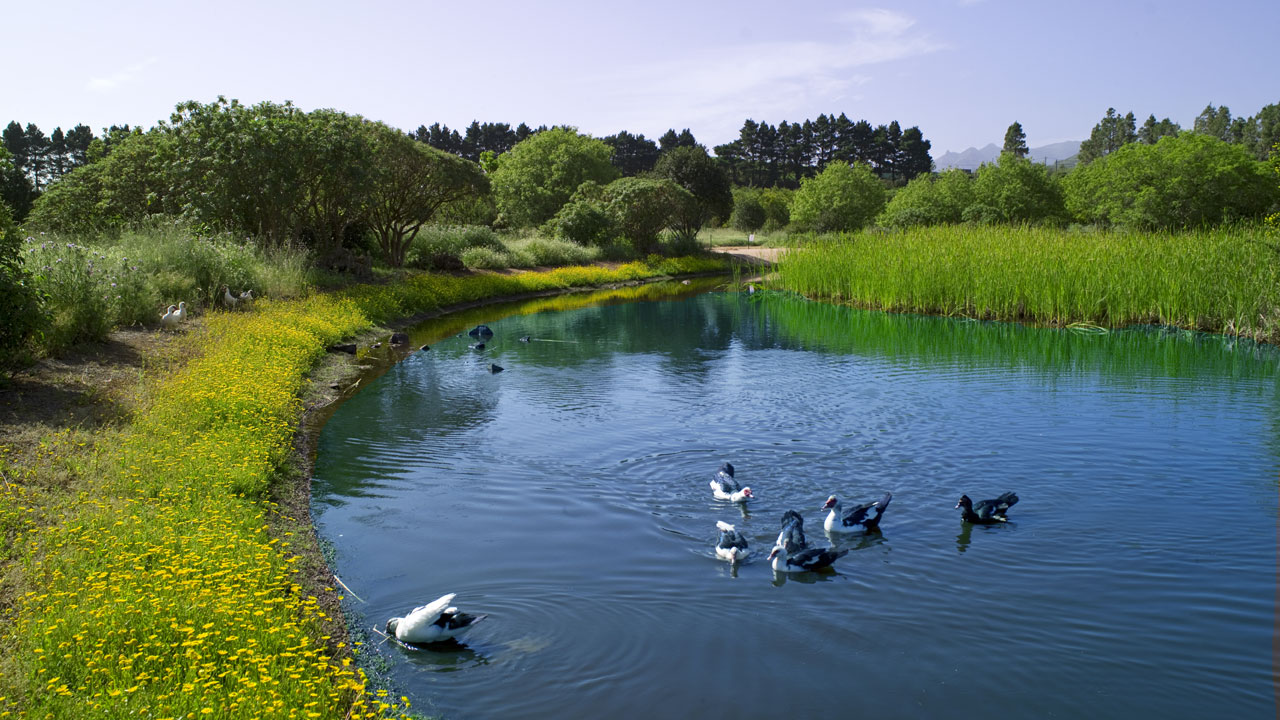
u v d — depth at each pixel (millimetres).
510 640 8219
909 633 8328
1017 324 29281
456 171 36000
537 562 9984
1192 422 15531
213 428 12789
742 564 9922
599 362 22953
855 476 12891
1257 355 22578
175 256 23891
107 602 7105
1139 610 8680
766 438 14930
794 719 6926
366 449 14398
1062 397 17766
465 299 37938
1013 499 11148
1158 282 28047
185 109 29000
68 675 6355
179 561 8164
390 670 7660
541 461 13773
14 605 7309
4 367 13812
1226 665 7668
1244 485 12164
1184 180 45656
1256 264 26484
